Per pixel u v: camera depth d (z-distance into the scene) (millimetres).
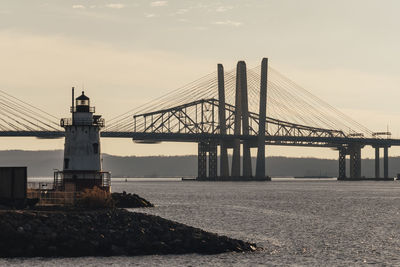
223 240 114938
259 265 103438
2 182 132375
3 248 104125
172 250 110250
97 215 117062
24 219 109688
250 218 187000
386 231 155125
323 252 118750
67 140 189750
